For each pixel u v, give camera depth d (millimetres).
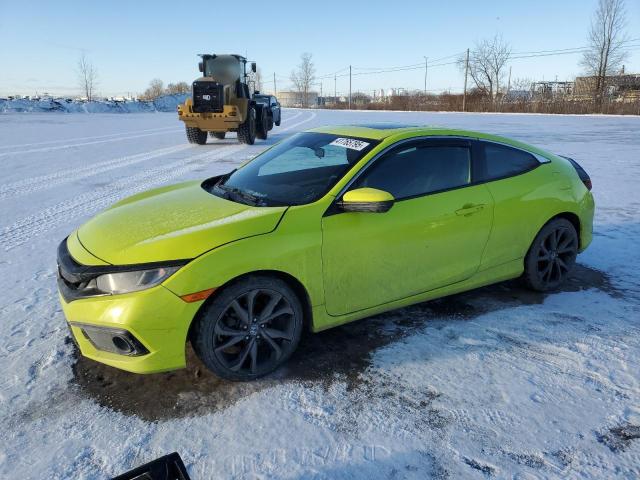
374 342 3256
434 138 3467
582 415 2531
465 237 3438
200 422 2484
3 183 8539
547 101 45188
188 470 2172
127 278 2492
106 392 2721
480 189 3533
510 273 3816
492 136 3787
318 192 3029
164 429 2436
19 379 2816
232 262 2588
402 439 2367
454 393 2715
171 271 2494
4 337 3266
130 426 2457
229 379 2773
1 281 4188
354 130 3643
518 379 2836
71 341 3230
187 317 2525
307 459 2244
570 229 4047
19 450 2293
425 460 2238
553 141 15555
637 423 2471
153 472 1773
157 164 11047
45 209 6684
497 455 2268
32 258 4766
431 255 3311
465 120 30016
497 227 3592
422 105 58906
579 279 4316
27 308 3684
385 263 3119
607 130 20266
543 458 2248
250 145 15992
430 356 3084
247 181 3541
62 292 2703
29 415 2529
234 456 2260
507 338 3299
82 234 3039
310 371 2928
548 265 3994
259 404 2625
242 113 15484
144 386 2773
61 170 10047
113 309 2453
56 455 2262
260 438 2373
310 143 3705
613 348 3160
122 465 2207
